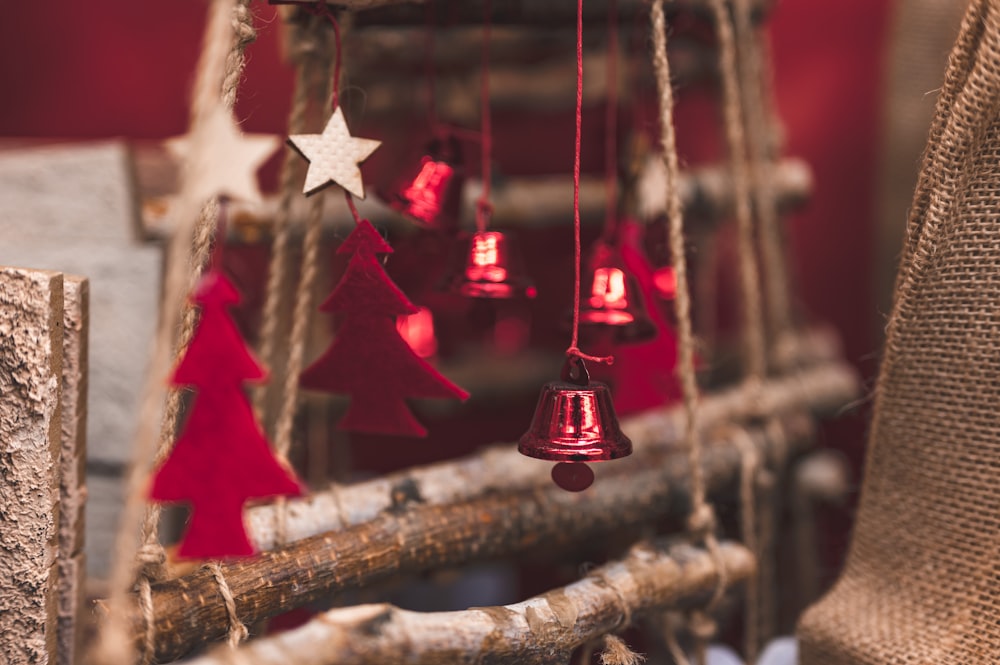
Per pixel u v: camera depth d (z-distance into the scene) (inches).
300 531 20.8
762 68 28.5
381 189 21.9
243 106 31.1
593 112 32.0
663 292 23.8
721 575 21.7
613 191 23.8
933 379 20.5
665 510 23.9
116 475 24.8
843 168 35.9
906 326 20.5
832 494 30.6
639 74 24.8
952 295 20.1
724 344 33.9
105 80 31.4
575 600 20.1
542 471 22.8
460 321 32.6
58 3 30.9
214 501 17.9
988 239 19.8
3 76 31.1
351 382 20.0
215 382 18.0
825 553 32.5
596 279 22.0
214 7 17.4
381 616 18.5
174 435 19.3
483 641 19.1
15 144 29.6
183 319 19.2
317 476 28.3
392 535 21.0
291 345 21.2
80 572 20.2
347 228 25.8
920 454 20.7
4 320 19.2
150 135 31.8
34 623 19.4
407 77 28.2
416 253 25.3
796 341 32.1
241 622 19.5
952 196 19.9
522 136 33.5
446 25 22.3
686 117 34.3
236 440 17.9
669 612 21.5
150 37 31.4
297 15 20.3
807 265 36.6
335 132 19.4
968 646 20.2
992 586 20.2
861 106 35.5
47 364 19.3
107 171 24.6
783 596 30.8
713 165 34.7
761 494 25.8
